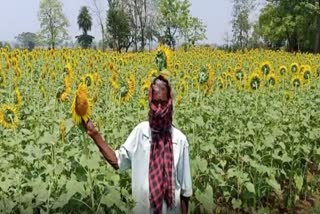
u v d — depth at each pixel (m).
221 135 4.41
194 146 3.93
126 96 4.90
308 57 18.58
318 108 5.75
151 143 2.28
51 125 4.25
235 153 4.10
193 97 5.38
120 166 2.35
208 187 3.28
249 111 5.15
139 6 38.81
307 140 4.65
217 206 3.87
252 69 12.37
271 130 4.61
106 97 5.43
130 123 4.36
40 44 50.72
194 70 9.78
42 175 3.22
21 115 4.91
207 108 4.73
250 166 4.01
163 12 36.72
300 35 36.88
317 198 4.50
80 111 2.28
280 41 41.91
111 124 4.34
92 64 10.09
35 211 2.99
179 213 2.37
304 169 4.48
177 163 2.30
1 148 3.65
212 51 17.83
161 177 2.26
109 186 2.92
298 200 4.39
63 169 3.17
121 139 3.83
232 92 6.52
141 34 38.78
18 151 3.43
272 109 5.22
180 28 36.97
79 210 3.03
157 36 40.09
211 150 3.86
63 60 11.09
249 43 45.75
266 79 6.27
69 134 3.85
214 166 3.71
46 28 50.19
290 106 5.71
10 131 3.89
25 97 6.01
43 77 7.30
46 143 3.42
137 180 2.30
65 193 2.91
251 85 5.50
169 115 2.27
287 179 4.43
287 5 34.88
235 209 3.90
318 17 33.56
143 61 11.78
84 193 2.87
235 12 45.75
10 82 6.64
